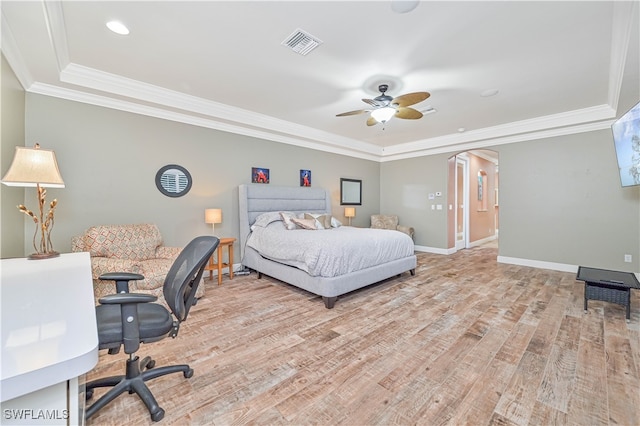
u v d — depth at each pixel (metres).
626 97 3.18
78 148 3.11
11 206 2.44
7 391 0.58
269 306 2.98
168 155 3.75
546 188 4.64
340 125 4.94
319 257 3.01
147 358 1.86
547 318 2.64
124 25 2.15
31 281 1.36
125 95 3.15
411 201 6.61
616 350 2.05
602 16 2.06
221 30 2.23
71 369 0.66
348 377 1.76
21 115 2.66
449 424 1.38
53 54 2.32
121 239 3.03
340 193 6.20
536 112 4.16
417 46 2.46
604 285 2.72
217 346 2.15
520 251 4.95
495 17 2.07
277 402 1.54
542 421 1.39
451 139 5.54
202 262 1.62
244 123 4.20
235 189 4.46
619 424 1.36
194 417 1.43
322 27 2.20
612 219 4.09
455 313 2.78
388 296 3.31
